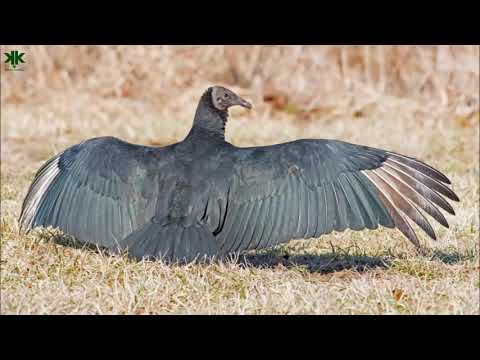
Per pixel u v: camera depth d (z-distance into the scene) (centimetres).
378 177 988
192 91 2252
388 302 920
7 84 2266
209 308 908
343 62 2191
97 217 1013
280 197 991
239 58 2273
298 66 2211
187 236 980
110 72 2309
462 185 1498
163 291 941
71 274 1009
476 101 2097
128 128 2008
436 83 2128
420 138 1922
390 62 2173
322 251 1149
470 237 1223
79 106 2173
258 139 1925
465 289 961
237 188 1001
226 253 998
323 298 923
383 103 2122
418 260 1077
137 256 972
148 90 2278
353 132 1978
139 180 1015
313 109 2169
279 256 1112
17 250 1088
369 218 973
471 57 2112
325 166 991
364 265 1070
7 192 1445
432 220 1274
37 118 2066
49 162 1074
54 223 1030
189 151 1034
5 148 1827
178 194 998
